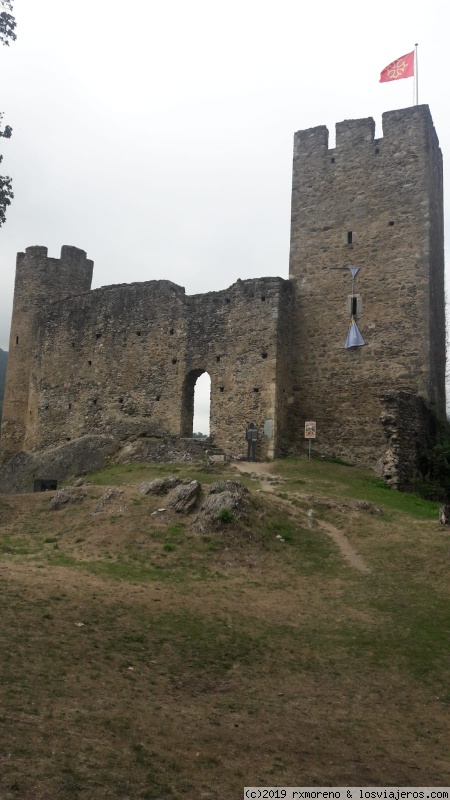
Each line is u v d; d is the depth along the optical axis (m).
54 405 36.09
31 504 20.39
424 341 28.00
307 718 8.66
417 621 12.27
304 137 32.53
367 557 16.00
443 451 26.53
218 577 14.34
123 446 31.25
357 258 30.06
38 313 39.19
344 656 10.84
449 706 9.38
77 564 14.57
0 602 11.17
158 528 16.78
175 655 10.16
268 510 18.20
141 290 33.62
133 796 6.12
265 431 28.33
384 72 31.31
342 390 29.31
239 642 10.97
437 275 30.98
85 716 7.64
